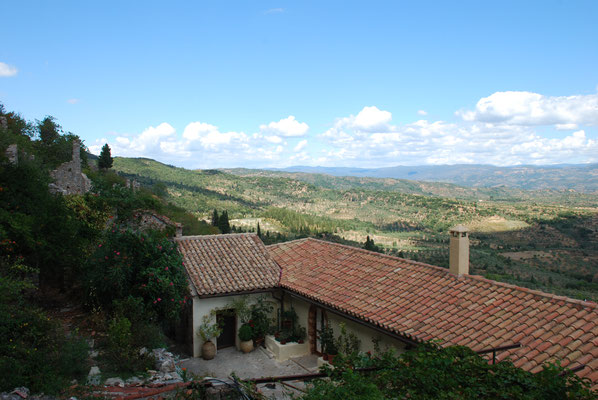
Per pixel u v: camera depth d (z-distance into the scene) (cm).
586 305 921
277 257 1731
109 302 1221
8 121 2558
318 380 609
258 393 673
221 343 1481
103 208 1662
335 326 1305
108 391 726
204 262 1551
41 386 680
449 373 566
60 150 2834
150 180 11075
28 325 816
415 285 1235
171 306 1232
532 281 5719
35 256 1234
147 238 1284
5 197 1229
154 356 945
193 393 695
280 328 1522
